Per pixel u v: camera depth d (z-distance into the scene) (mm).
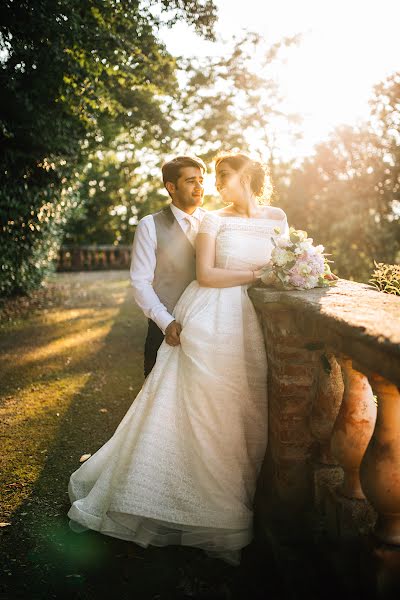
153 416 2604
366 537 1870
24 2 6199
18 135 8289
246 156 2791
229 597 2223
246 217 2777
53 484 3217
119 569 2438
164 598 2236
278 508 2461
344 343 1661
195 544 2516
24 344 7203
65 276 19000
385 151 8164
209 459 2494
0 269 9891
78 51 7035
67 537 2689
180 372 2670
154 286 3182
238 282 2623
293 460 2430
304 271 2340
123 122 9141
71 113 8344
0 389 5176
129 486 2510
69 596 2254
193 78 8875
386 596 1766
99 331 8047
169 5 7051
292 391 2393
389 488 1689
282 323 2359
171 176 3139
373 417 2049
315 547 2254
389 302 1962
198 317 2617
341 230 8461
